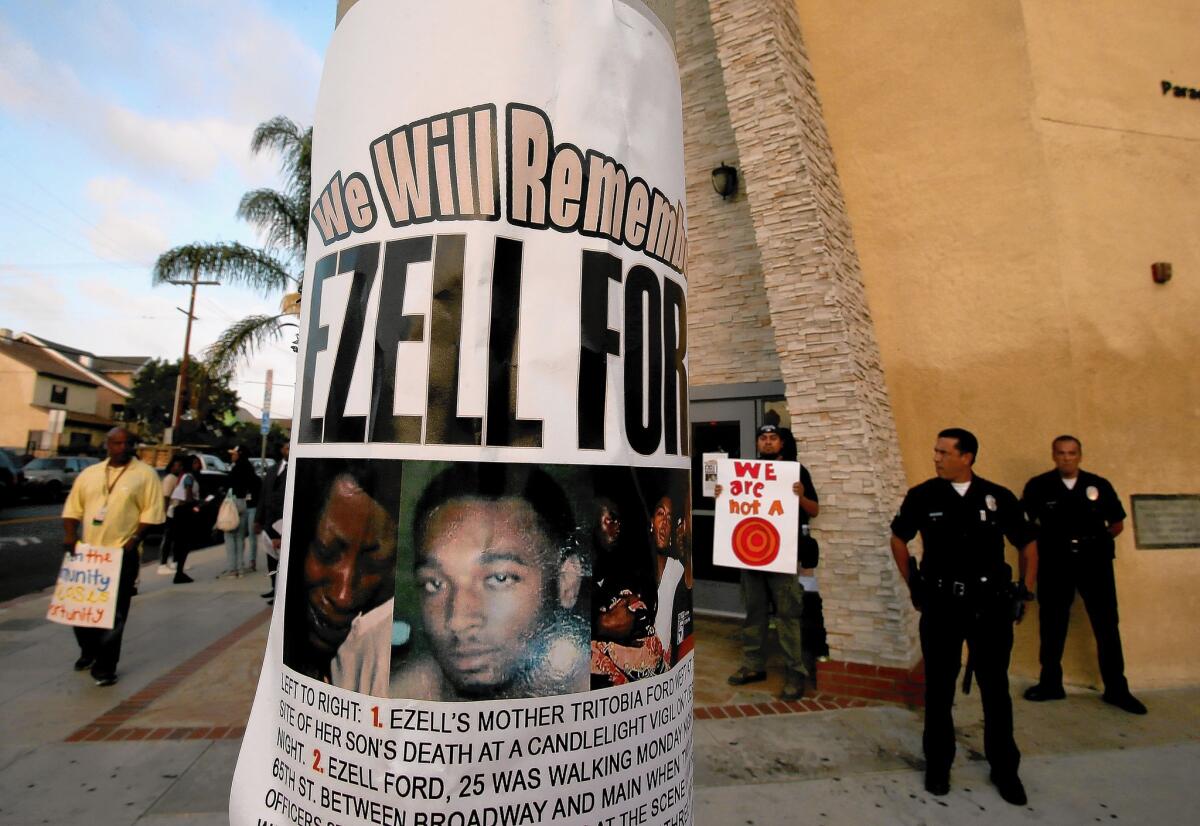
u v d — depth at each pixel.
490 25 1.18
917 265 5.24
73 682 4.73
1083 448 4.70
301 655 1.14
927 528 3.39
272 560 7.73
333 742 1.07
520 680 1.06
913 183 5.28
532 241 1.14
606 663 1.12
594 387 1.15
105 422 44.38
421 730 1.03
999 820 2.95
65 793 3.09
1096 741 3.77
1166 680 4.64
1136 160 5.11
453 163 1.14
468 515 1.06
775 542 4.29
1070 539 4.37
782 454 4.98
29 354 42.78
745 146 4.67
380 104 1.20
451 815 1.02
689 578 1.31
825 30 5.66
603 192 1.21
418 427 1.08
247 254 11.23
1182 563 4.80
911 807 3.05
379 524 1.08
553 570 1.09
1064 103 4.99
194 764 3.39
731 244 6.21
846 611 4.38
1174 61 5.35
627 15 1.31
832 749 3.61
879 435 4.74
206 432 38.28
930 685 3.27
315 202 1.31
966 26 5.17
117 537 4.65
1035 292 4.86
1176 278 5.07
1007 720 3.18
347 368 1.15
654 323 1.27
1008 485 4.86
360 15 1.27
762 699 4.33
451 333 1.10
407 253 1.14
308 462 1.18
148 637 6.01
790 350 4.54
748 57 4.66
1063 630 4.39
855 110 5.51
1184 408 4.96
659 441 1.24
